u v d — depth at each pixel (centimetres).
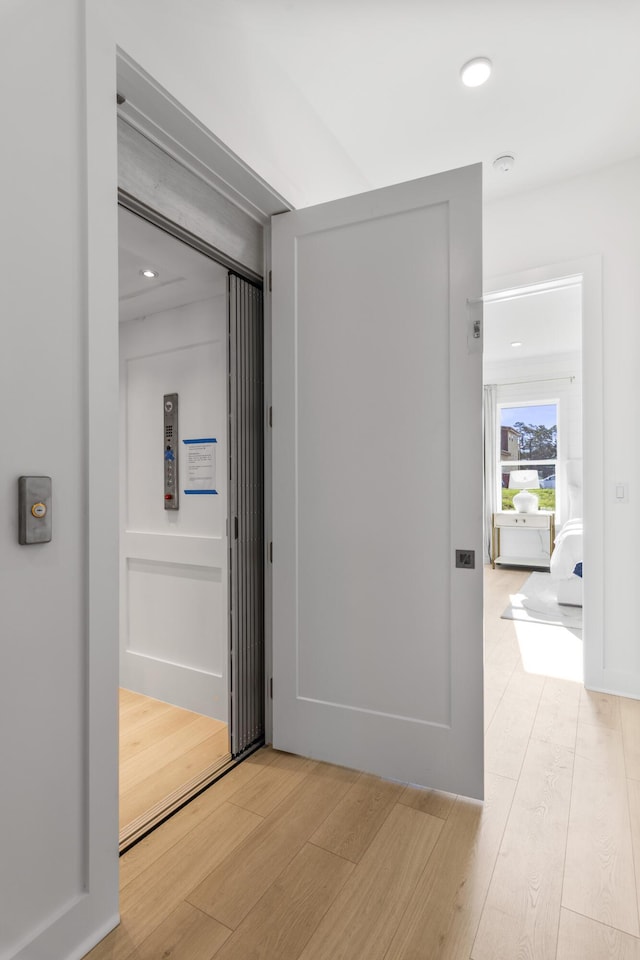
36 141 108
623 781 183
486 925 124
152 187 157
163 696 256
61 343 114
